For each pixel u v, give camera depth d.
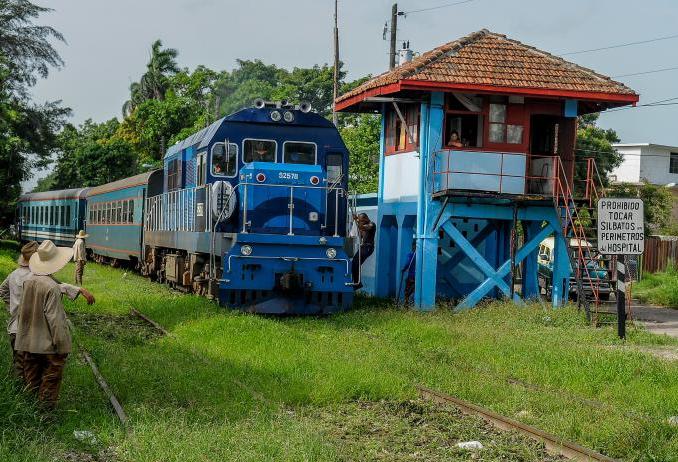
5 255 33.62
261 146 17.64
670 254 34.72
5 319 13.62
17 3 45.84
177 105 51.78
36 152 48.75
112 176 53.88
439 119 18.84
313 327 15.18
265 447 7.02
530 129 19.89
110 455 7.09
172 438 7.25
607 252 15.27
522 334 15.14
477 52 19.77
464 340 13.85
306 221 16.84
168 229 22.19
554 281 19.70
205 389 9.41
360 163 35.53
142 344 12.84
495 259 21.16
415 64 19.00
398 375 10.59
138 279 26.30
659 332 17.61
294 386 9.65
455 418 8.73
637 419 8.52
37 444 7.03
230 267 16.19
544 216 19.16
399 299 19.94
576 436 8.04
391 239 22.05
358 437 7.87
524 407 9.26
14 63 45.59
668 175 54.28
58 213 41.06
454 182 18.55
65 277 26.64
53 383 8.16
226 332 13.56
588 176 19.23
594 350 13.01
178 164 21.39
